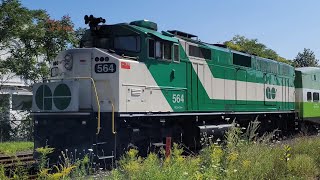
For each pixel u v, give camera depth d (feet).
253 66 60.49
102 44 40.96
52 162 36.50
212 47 50.78
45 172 17.53
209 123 50.42
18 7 65.00
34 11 68.74
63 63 39.37
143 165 21.91
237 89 55.72
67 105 36.55
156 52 40.50
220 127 50.06
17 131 68.74
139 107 38.32
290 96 72.74
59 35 70.08
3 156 37.22
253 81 60.08
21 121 70.03
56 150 37.01
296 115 74.79
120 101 36.32
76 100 36.42
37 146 37.91
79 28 73.72
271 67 66.33
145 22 42.63
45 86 37.78
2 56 72.74
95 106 37.27
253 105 59.67
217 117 51.16
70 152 36.42
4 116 70.18
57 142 37.17
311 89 79.05
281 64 70.23
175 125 44.24
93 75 37.63
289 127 73.41
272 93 65.82
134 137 37.99
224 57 53.11
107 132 36.29
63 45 71.20
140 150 39.24
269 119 65.05
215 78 50.75
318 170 33.09
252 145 30.73
